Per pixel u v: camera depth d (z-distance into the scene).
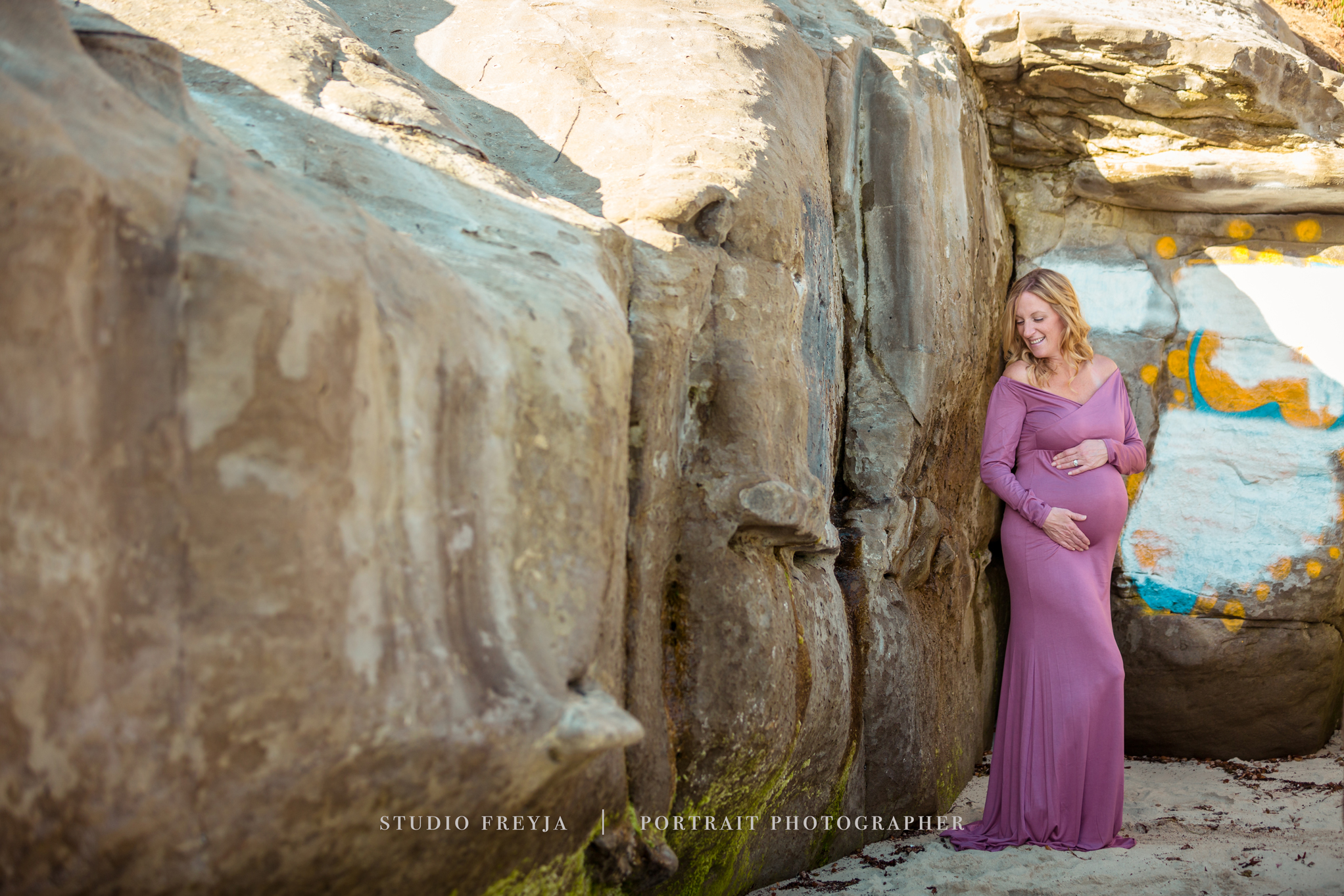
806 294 3.49
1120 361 5.27
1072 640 3.86
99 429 1.43
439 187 2.59
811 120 3.91
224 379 1.51
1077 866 3.44
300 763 1.56
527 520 2.06
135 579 1.44
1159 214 5.33
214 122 2.52
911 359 4.20
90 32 2.07
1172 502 5.19
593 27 3.71
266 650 1.52
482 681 1.83
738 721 2.78
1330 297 5.11
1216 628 5.03
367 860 1.73
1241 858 3.48
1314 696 5.04
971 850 3.68
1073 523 3.92
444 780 1.75
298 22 3.11
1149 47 4.66
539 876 2.18
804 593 3.26
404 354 1.80
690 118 3.29
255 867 1.56
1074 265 5.33
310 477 1.58
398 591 1.73
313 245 1.66
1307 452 5.08
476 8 3.84
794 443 3.12
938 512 4.36
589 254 2.55
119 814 1.41
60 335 1.37
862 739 3.74
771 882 3.26
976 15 4.88
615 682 2.34
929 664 4.12
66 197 1.37
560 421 2.14
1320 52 6.11
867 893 3.20
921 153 4.36
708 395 2.95
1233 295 5.22
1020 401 4.22
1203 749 5.12
